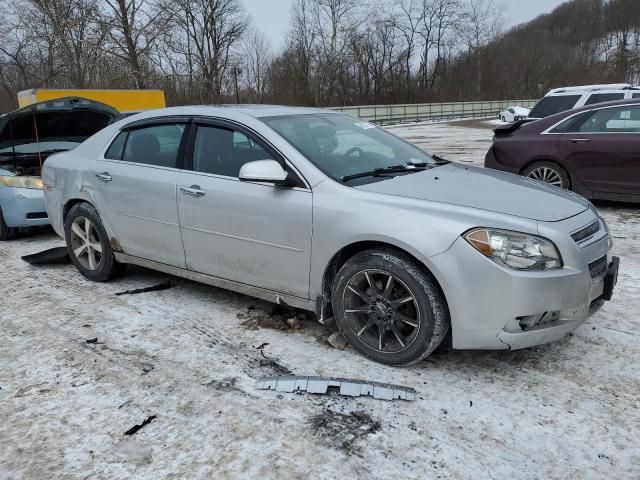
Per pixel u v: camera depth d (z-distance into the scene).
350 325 3.30
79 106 6.28
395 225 2.99
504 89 59.41
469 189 3.29
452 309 2.90
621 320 3.76
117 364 3.32
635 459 2.40
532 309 2.81
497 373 3.12
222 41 41.91
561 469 2.36
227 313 4.04
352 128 4.20
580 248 2.94
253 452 2.50
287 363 3.29
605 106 6.78
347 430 2.64
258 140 3.60
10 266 5.46
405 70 53.53
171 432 2.65
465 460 2.42
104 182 4.42
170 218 4.00
